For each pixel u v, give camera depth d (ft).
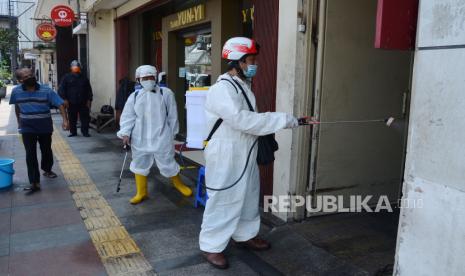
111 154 24.56
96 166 21.57
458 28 6.76
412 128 7.64
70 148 26.32
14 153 24.95
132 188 17.66
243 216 11.25
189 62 26.30
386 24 7.83
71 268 10.78
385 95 14.28
